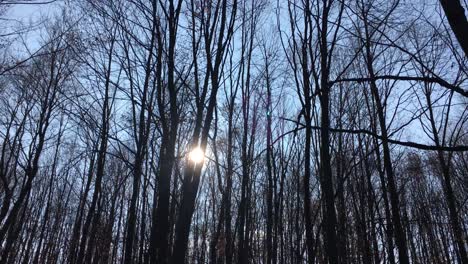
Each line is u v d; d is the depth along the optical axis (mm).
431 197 23234
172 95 7586
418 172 16609
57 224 28703
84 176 23688
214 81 7148
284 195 16109
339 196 12031
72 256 19469
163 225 7246
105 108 13703
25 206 19656
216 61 7234
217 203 18250
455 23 2037
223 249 12883
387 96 10523
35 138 16781
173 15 7605
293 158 12312
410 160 16141
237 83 11328
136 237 18531
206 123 6902
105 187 23125
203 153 6758
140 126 11133
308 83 7113
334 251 5949
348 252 14672
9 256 23625
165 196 7359
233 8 7652
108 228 21953
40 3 5453
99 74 12195
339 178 10945
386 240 14094
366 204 15227
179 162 11320
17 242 25656
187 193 6543
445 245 23000
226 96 11477
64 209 28969
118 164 23078
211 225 19953
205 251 21062
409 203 23594
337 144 11844
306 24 7301
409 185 23922
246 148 11789
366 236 13898
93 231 17062
